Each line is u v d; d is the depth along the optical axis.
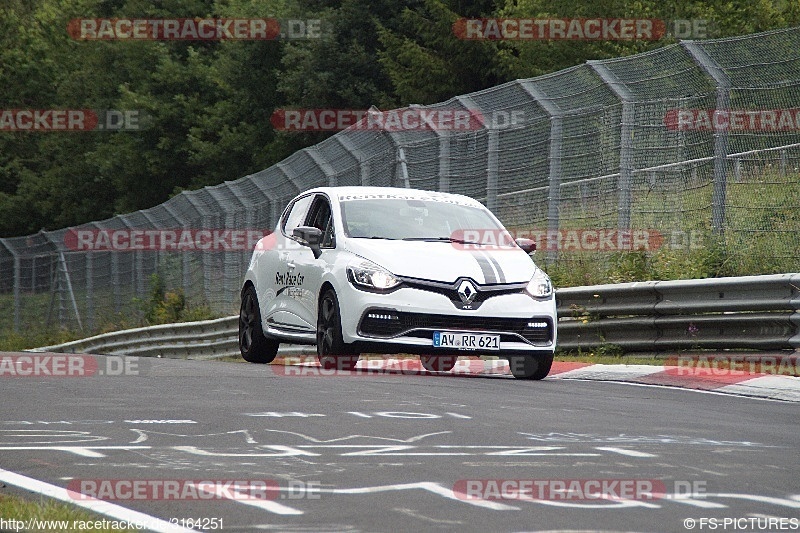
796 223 51.72
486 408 31.20
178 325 93.50
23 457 22.91
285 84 186.88
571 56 146.50
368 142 69.25
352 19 184.62
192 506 18.03
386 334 41.31
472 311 41.47
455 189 62.50
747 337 45.75
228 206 92.00
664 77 55.72
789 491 19.64
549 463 22.05
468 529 16.36
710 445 24.94
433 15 173.75
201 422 27.98
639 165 56.06
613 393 37.09
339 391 35.41
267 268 50.03
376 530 16.33
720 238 53.72
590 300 54.00
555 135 58.53
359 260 42.50
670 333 49.53
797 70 52.41
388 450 23.58
